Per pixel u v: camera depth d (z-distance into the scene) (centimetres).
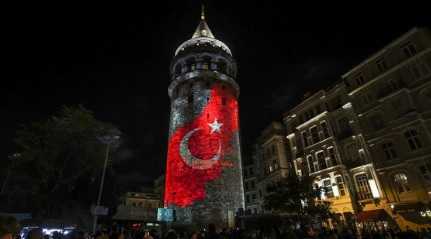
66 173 3375
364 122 3512
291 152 4547
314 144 4084
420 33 3142
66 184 3384
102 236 1154
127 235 1716
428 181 2741
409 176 2898
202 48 4966
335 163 3700
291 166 4512
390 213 2997
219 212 3675
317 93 4297
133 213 3228
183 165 4047
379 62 3528
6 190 3322
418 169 2838
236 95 5028
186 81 4750
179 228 3488
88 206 3388
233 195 3916
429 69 2977
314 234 1476
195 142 4128
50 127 3428
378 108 3375
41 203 3188
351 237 1725
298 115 4603
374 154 3306
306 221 2784
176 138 4347
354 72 3828
